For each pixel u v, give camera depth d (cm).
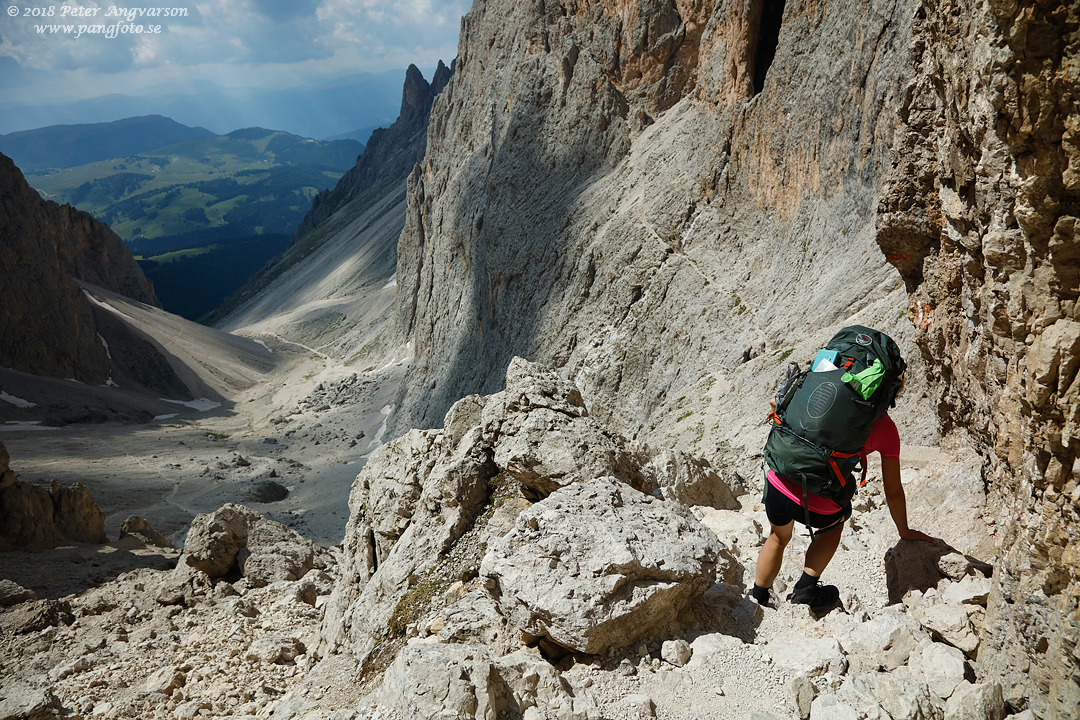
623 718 427
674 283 5269
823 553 551
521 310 7119
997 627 441
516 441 725
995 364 434
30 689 850
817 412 508
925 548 571
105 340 13038
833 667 459
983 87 368
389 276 19125
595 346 5775
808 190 4334
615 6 6862
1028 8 321
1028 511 400
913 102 581
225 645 1066
